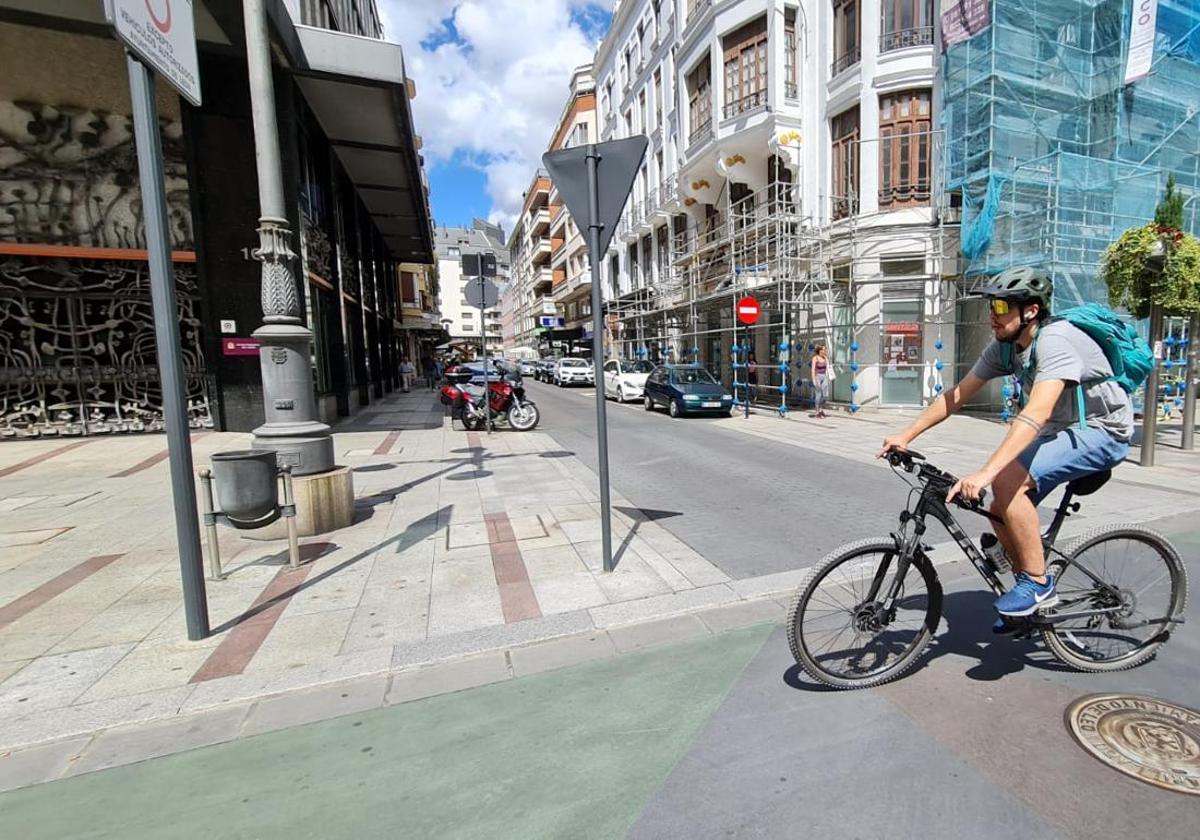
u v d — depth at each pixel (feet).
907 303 46.26
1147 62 40.73
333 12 50.47
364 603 12.71
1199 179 47.60
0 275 34.71
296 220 37.24
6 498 22.35
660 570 14.39
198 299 37.14
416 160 54.19
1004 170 40.50
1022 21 41.06
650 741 8.10
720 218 68.85
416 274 171.63
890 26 45.34
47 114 34.68
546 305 182.29
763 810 6.79
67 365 36.14
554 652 10.66
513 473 26.27
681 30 72.38
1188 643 10.36
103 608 12.67
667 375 52.03
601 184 13.48
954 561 14.94
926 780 7.20
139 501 21.85
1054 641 9.43
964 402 9.60
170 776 7.66
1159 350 25.22
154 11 9.97
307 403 18.53
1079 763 7.43
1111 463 8.87
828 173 50.62
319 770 7.69
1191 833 6.33
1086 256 39.01
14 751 8.23
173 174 36.19
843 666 9.52
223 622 11.89
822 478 24.63
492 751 7.98
